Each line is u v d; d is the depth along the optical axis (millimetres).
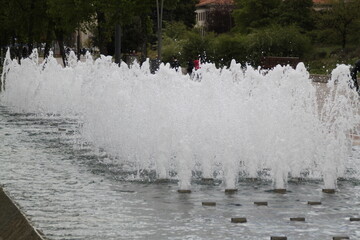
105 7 70938
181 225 16875
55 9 76312
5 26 92438
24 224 16906
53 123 40406
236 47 98125
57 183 22234
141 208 18719
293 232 16312
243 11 139875
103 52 75750
